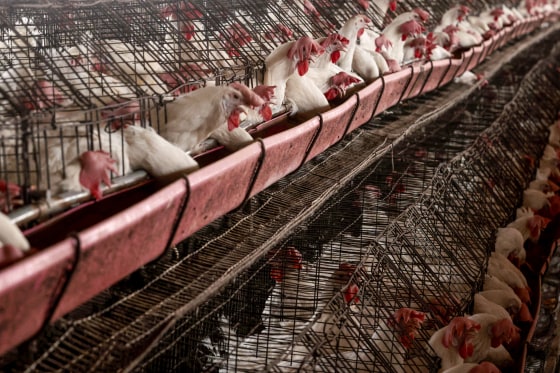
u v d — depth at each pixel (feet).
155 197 4.11
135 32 7.32
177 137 5.33
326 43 8.14
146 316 4.27
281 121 7.35
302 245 7.93
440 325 7.47
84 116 4.94
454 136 11.97
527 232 10.69
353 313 6.73
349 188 8.85
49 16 7.30
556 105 17.97
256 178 5.57
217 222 5.91
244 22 8.75
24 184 4.08
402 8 13.56
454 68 12.66
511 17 18.75
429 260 8.48
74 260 3.46
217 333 6.51
